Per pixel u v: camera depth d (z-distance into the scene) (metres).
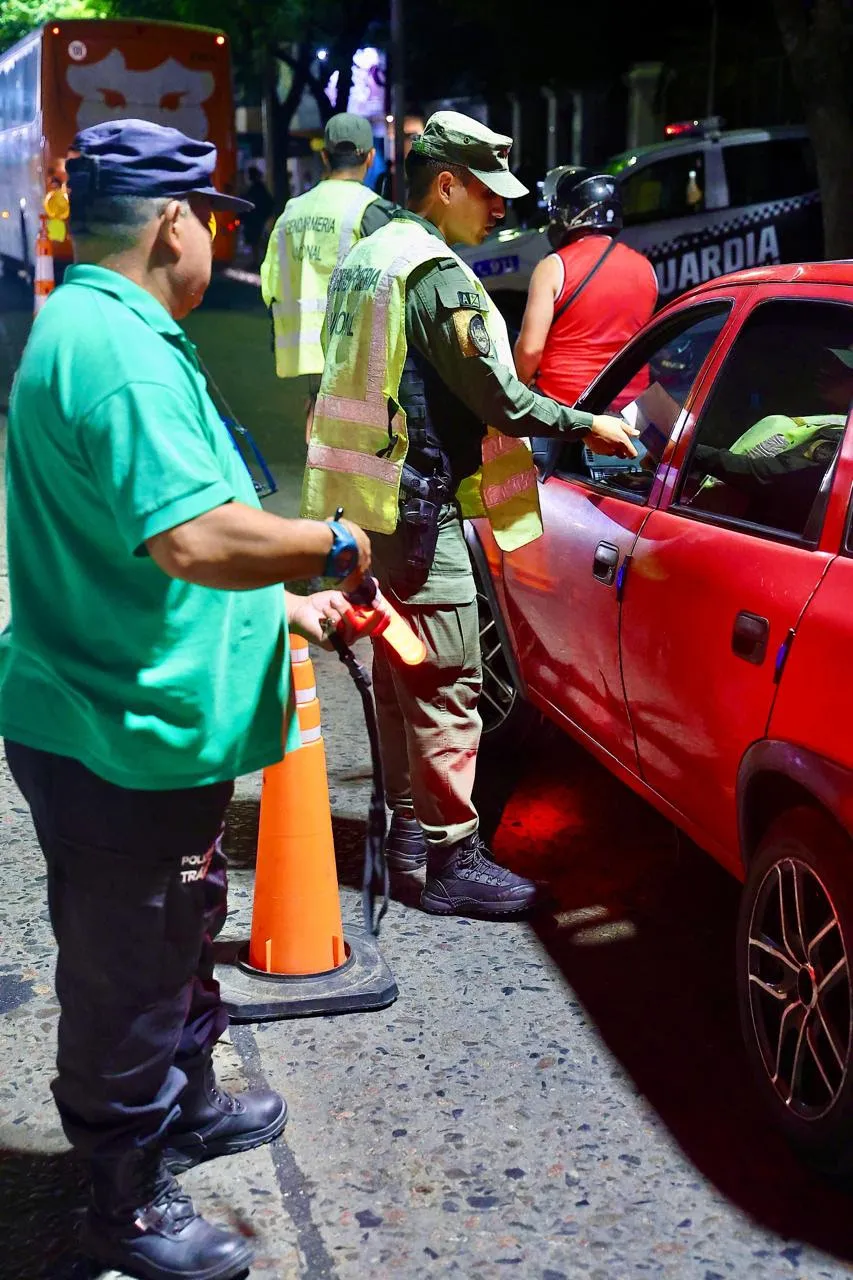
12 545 2.20
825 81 12.37
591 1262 2.48
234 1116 2.77
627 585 3.46
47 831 2.25
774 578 2.83
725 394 3.40
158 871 2.21
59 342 2.04
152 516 1.95
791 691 2.67
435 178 3.50
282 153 32.88
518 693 4.75
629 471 3.91
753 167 12.69
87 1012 2.27
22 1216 2.61
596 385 4.27
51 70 20.02
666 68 23.78
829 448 3.03
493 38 25.12
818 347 3.17
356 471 3.42
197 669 2.14
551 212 5.29
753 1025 2.84
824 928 2.58
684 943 3.66
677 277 12.66
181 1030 2.36
